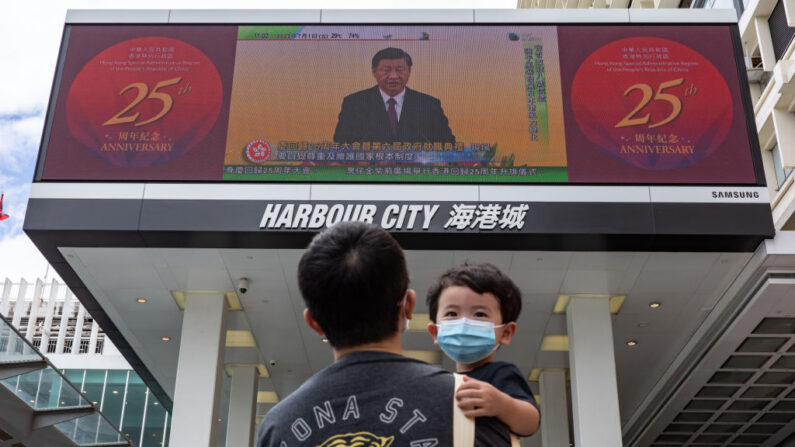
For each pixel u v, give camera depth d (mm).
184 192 15727
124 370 41250
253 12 17250
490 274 2795
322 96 16516
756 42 22969
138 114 16312
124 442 20125
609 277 17078
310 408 1711
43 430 16359
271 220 15500
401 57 16828
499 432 1734
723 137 16172
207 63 16766
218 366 17453
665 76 16703
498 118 16328
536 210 15602
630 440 28562
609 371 17281
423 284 17359
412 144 16141
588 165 15969
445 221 15539
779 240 15516
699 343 20078
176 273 17125
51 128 16109
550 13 17203
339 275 1823
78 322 59781
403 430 1648
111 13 17188
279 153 16078
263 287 17641
